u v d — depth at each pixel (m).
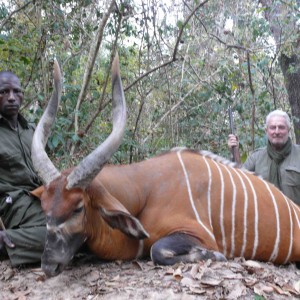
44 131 2.17
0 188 2.36
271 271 2.20
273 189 2.49
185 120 4.52
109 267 2.17
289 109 5.44
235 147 3.42
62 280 2.07
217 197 2.29
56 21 3.84
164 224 2.19
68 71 4.00
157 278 1.99
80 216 1.98
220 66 4.29
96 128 3.99
